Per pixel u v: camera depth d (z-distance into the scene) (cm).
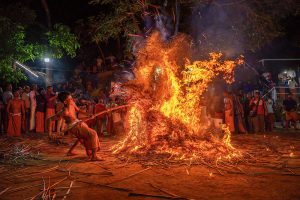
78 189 553
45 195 520
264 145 1014
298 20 1833
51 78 1855
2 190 557
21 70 1600
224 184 577
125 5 1133
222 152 830
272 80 2016
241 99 1518
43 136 1254
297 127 1656
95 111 1339
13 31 1408
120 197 512
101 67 1953
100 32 1216
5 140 1130
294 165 723
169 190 545
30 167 719
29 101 1432
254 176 629
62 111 800
